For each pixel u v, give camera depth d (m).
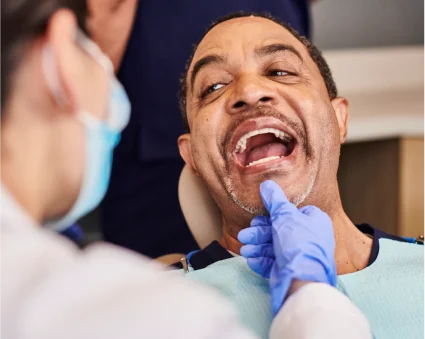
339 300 0.89
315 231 1.13
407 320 1.23
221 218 1.61
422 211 2.14
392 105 2.42
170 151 2.15
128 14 1.80
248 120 1.39
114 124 0.80
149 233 2.23
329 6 2.70
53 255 0.62
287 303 0.91
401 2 2.76
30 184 0.70
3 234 0.62
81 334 0.55
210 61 1.49
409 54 2.76
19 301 0.58
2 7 0.67
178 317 0.58
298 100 1.39
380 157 2.20
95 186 0.78
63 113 0.72
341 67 2.69
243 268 1.32
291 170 1.37
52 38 0.68
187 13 2.09
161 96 2.13
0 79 0.67
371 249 1.39
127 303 0.58
